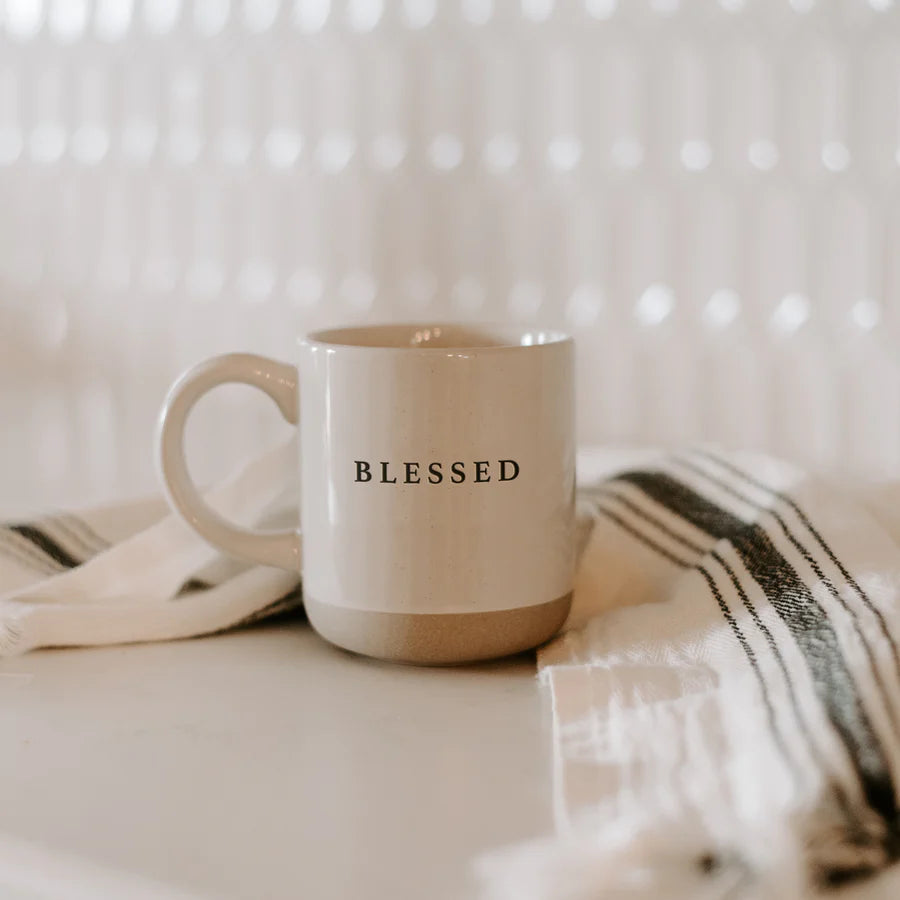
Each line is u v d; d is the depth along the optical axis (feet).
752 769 1.74
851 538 2.15
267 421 3.08
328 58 2.94
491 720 1.96
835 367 2.72
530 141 2.83
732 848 1.64
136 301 3.19
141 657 2.16
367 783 1.82
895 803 1.72
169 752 1.89
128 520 2.46
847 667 1.86
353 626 2.06
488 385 1.99
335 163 2.97
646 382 2.82
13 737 1.92
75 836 1.72
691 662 2.02
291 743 1.91
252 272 3.07
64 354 3.28
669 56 2.72
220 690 2.05
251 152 3.03
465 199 2.88
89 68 3.14
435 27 2.85
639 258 2.80
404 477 2.01
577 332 2.85
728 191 2.73
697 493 2.32
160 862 1.68
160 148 3.11
